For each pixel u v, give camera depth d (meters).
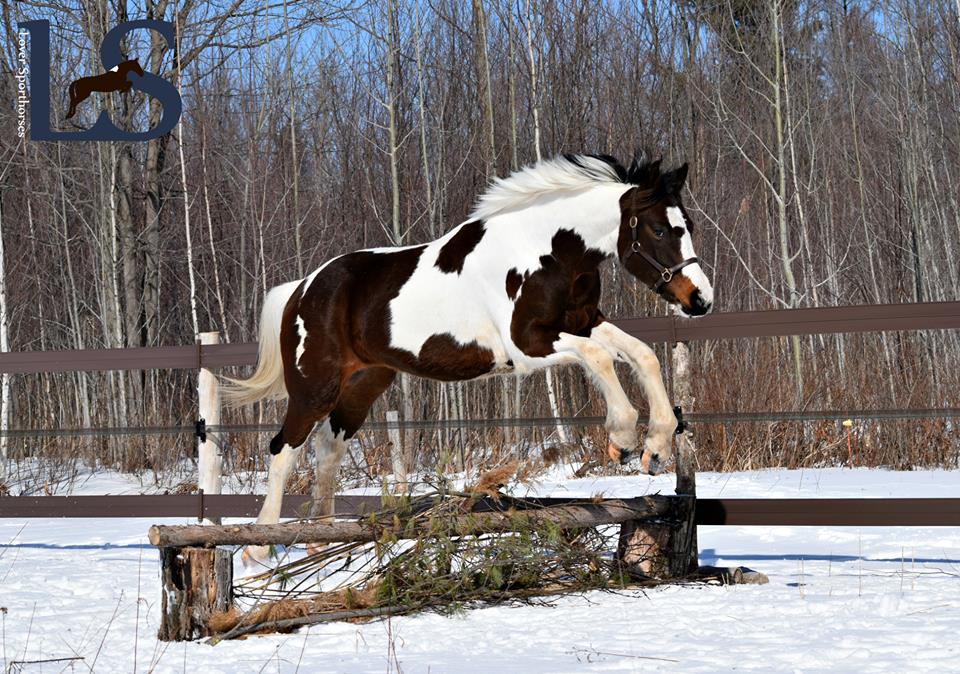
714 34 21.84
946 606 5.27
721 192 21.72
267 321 7.71
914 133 21.48
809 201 22.31
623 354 6.61
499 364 6.91
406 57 20.91
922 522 6.40
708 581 6.30
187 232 18.98
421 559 5.56
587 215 6.60
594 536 6.33
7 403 16.77
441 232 19.00
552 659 4.35
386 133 21.08
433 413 17.62
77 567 7.49
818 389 14.48
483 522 5.66
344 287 7.29
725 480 12.07
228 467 13.66
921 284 20.31
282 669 4.30
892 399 14.28
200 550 5.04
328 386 7.30
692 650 4.43
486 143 18.80
